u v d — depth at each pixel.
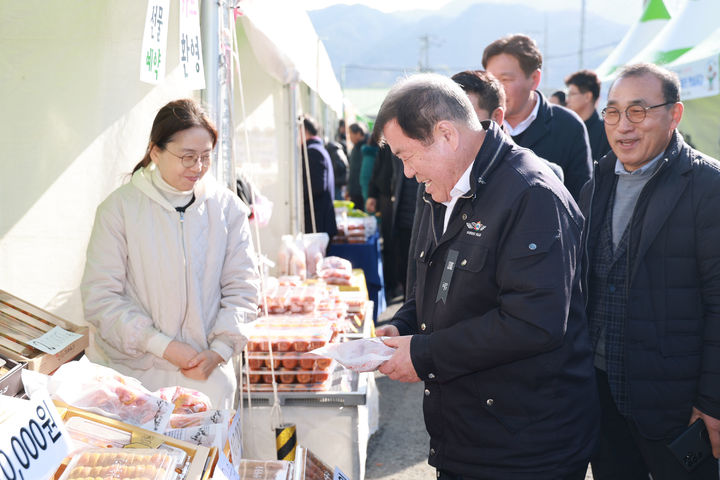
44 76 2.60
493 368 1.78
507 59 3.16
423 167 1.76
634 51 8.91
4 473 1.16
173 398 1.91
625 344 2.23
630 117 2.19
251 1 3.08
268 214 4.51
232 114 2.91
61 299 2.71
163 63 2.22
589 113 5.77
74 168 2.68
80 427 1.49
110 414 1.57
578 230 1.78
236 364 2.96
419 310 1.96
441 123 1.71
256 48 4.46
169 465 1.37
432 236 1.91
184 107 2.31
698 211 2.13
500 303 1.71
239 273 2.57
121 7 2.68
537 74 3.24
